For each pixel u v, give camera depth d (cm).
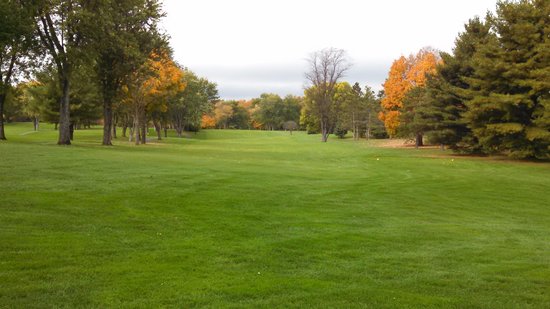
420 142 5409
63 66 3114
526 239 985
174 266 673
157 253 735
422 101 4475
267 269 686
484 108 3133
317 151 4412
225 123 14325
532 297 598
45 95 5303
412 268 721
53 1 2866
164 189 1320
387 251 827
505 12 3097
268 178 1758
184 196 1246
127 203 1098
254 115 15325
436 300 576
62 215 930
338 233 951
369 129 8100
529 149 3097
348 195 1496
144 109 4825
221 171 1875
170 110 6525
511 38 3134
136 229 882
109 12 3155
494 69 3092
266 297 566
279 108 14538
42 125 9106
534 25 3012
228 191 1379
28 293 543
